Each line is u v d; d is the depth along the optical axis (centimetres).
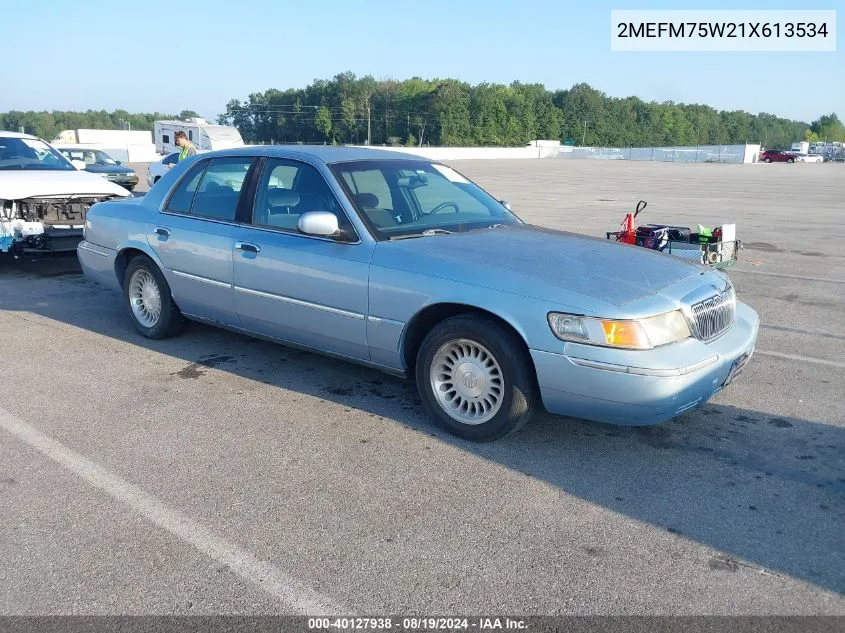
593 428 431
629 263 411
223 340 604
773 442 415
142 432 421
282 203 485
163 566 292
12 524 322
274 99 11119
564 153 8069
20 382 502
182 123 2700
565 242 447
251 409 456
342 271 436
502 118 11125
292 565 293
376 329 427
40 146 977
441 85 10694
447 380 415
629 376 350
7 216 817
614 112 12694
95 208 640
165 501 343
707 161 7012
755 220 1591
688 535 317
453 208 495
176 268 548
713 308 394
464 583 282
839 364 562
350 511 335
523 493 353
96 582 282
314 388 495
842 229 1428
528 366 381
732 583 283
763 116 17762
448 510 336
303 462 384
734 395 490
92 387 493
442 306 403
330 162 474
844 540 314
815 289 845
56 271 912
